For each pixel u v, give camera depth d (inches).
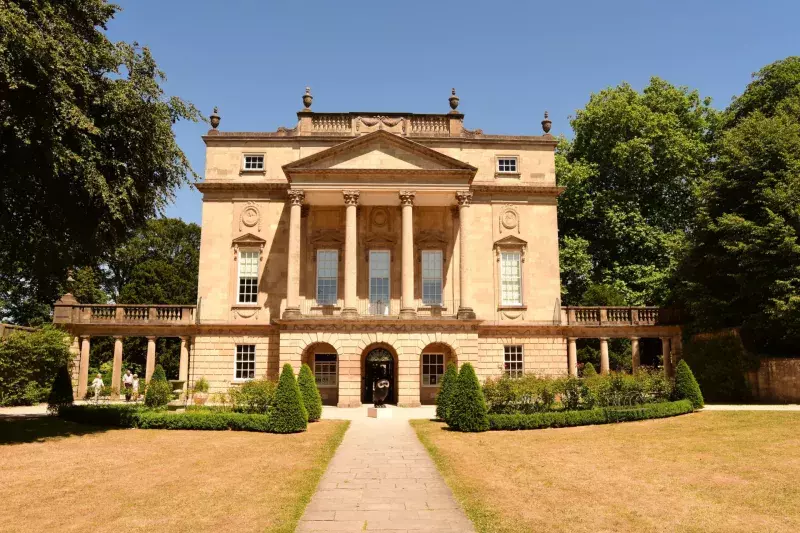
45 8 738.2
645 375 1109.7
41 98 724.0
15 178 772.0
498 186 1499.8
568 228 2069.4
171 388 1189.7
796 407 1125.1
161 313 1478.8
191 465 661.9
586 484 587.8
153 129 868.6
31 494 538.3
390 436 873.5
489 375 1444.4
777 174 1302.9
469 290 1344.7
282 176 1496.1
